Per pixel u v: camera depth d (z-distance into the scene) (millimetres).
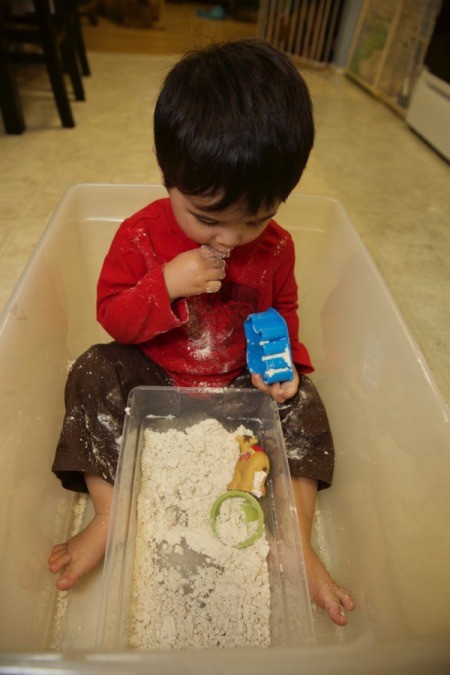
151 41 3090
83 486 662
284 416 709
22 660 329
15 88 1574
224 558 616
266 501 695
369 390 715
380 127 2045
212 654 344
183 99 475
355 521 667
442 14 1759
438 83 1802
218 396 754
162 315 630
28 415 628
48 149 1544
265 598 598
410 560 548
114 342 742
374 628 559
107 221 931
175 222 659
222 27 3543
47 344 721
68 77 2193
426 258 1227
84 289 921
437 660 353
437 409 572
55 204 1258
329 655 348
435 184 1614
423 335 972
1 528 517
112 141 1642
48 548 618
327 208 977
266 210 507
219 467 709
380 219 1377
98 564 632
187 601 582
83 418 654
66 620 590
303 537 631
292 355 748
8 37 1521
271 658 345
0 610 490
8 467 553
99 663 331
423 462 570
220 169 460
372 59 2449
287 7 2766
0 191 1292
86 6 3414
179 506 664
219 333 742
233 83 467
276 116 468
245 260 713
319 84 2521
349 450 730
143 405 748
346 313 835
